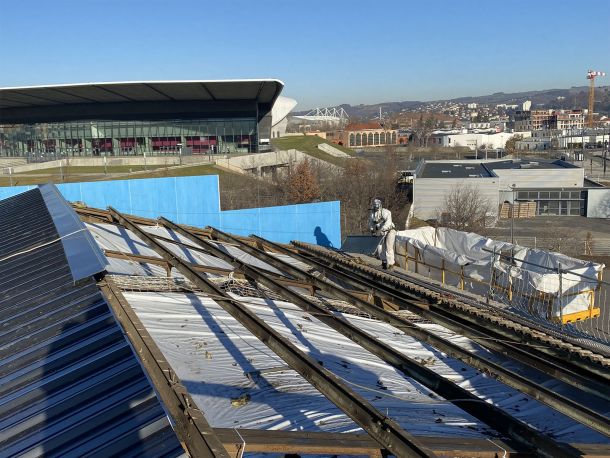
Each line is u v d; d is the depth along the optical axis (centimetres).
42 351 584
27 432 444
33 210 1409
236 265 1134
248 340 788
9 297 767
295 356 554
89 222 1571
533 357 810
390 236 1930
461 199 4931
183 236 1645
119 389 481
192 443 374
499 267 1891
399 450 396
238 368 673
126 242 1391
